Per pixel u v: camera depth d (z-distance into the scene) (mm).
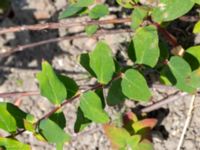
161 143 368
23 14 455
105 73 303
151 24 325
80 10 348
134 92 300
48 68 296
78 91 314
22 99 423
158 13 311
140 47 310
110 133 343
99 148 388
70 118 400
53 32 432
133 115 360
